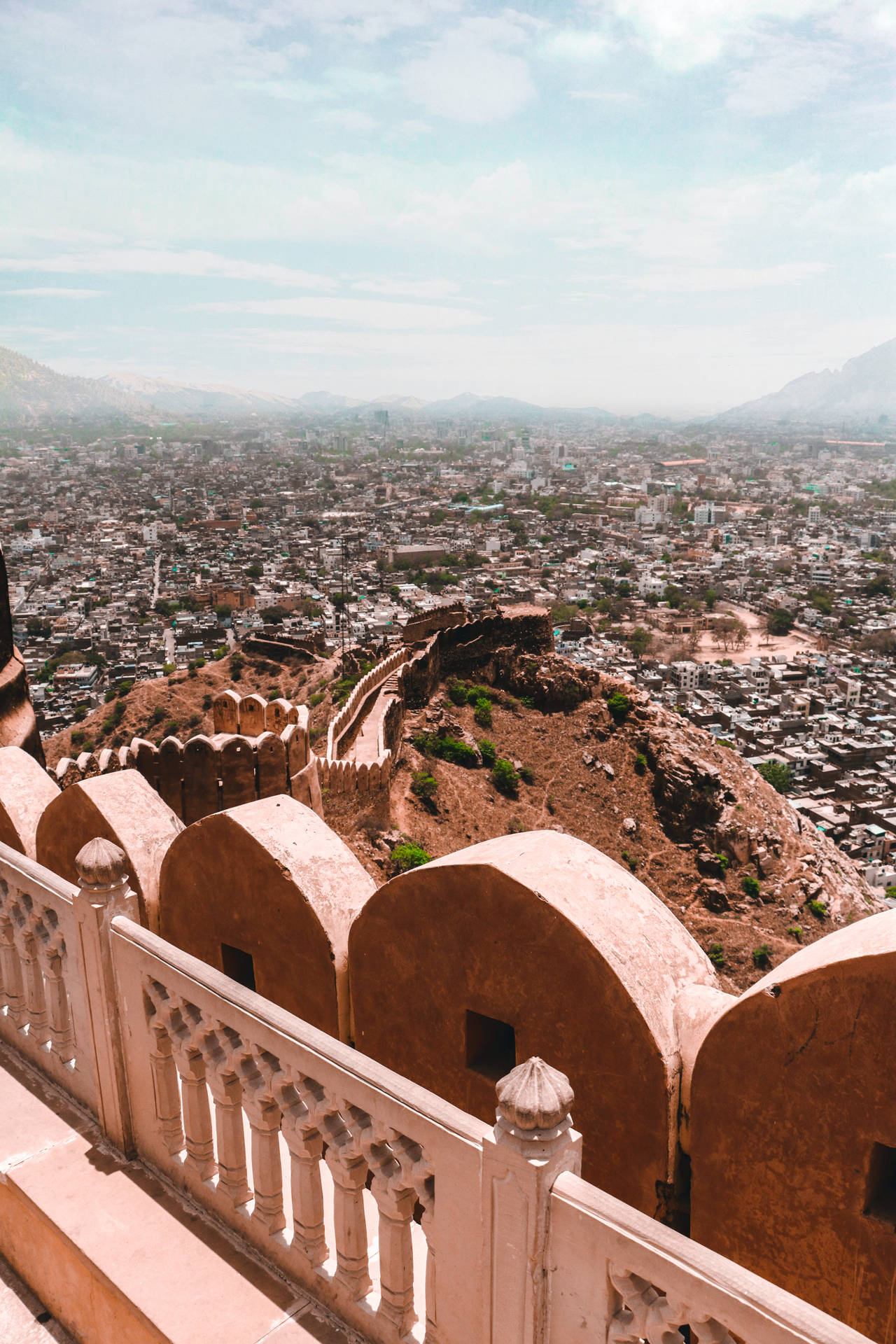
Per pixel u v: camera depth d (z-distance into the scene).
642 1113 2.96
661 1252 2.10
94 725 70.69
